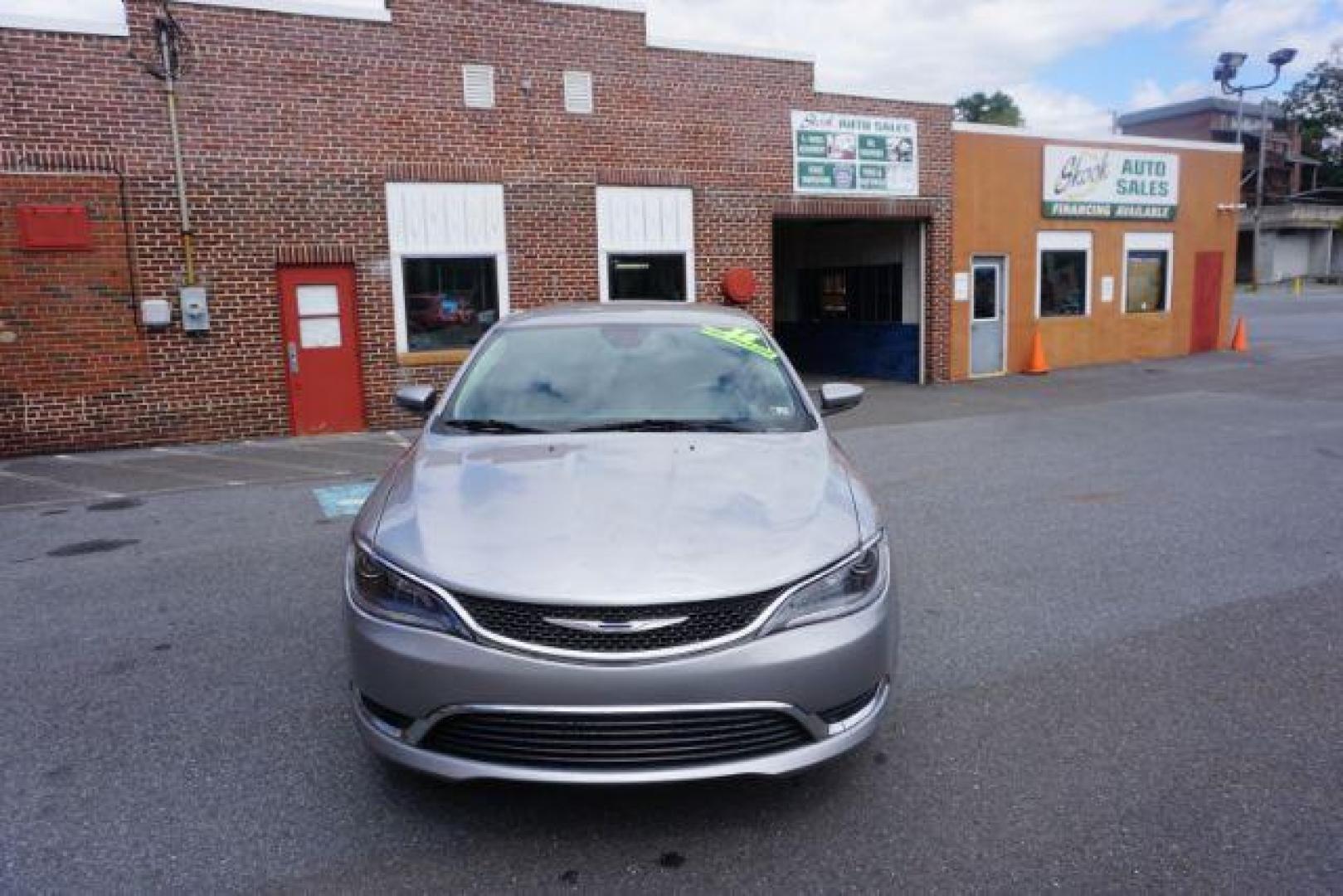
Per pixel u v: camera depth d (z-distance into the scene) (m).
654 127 13.30
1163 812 3.23
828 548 3.12
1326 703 4.04
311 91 11.32
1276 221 57.28
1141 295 19.25
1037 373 17.34
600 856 3.01
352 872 2.94
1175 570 5.89
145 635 4.96
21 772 3.55
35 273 10.34
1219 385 15.46
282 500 8.12
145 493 8.50
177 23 10.62
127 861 2.99
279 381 11.54
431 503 3.34
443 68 11.95
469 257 12.33
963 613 5.16
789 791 3.38
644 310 5.15
